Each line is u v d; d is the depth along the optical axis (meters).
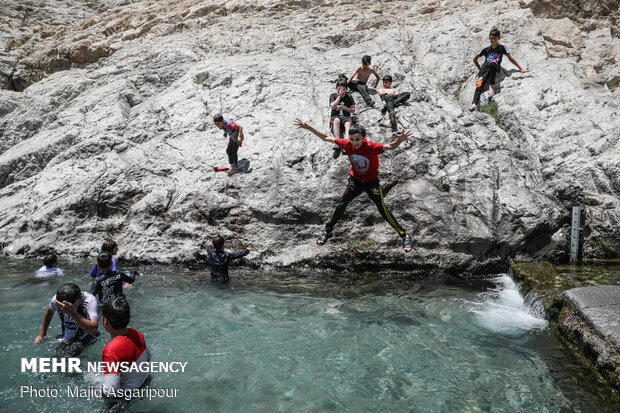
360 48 10.69
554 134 8.23
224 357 4.05
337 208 5.22
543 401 3.37
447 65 10.13
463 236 6.57
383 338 4.46
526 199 6.70
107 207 7.43
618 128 7.94
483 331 4.62
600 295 4.41
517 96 8.93
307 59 10.52
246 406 3.33
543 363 3.94
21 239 7.40
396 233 6.75
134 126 8.86
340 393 3.50
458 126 7.79
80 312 4.05
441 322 4.86
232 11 13.36
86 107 9.70
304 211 6.98
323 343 4.35
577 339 4.16
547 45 11.25
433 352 4.17
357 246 6.73
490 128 8.24
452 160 7.21
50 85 11.36
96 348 4.17
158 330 4.61
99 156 8.18
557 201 7.00
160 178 7.73
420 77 9.40
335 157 7.34
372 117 7.84
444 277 6.44
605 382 3.56
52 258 6.13
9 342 4.24
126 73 10.96
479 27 11.07
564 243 6.61
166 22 13.43
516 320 4.91
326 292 5.80
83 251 7.08
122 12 14.96
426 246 6.66
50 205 7.47
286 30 12.05
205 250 6.88
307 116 8.38
